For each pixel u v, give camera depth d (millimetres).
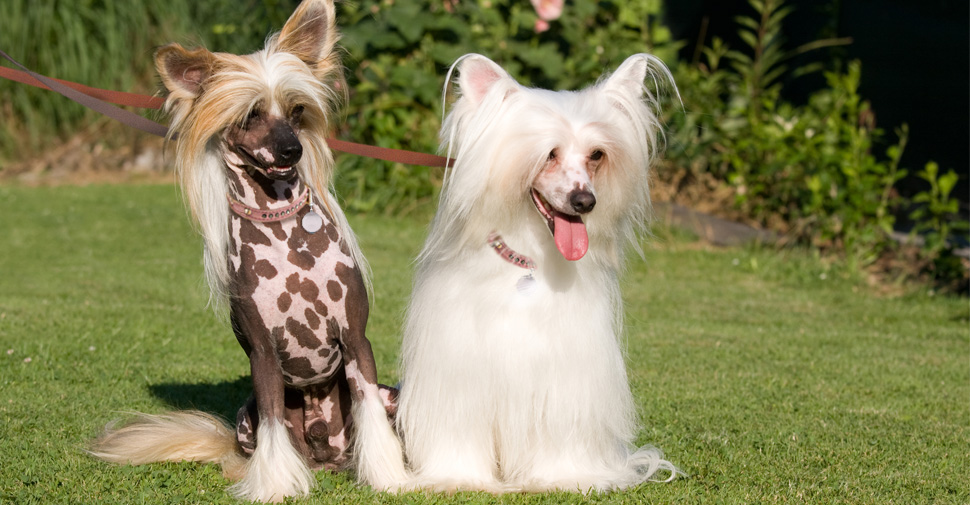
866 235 8617
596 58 10617
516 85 3441
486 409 3475
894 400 5012
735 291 8078
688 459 3947
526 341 3416
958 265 8219
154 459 3691
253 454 3350
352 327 3385
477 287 3455
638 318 7031
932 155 12273
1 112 14070
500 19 10883
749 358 5883
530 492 3459
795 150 9289
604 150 3363
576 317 3465
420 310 3598
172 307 6801
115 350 5535
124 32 14117
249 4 13492
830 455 4027
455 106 3527
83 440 3924
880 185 9219
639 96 3672
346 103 3820
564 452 3561
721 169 10602
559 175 3295
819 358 5945
